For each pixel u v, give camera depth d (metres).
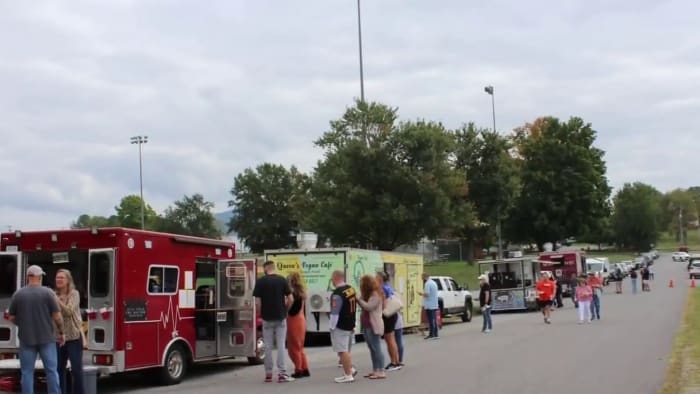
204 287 15.04
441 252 79.00
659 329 20.28
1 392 12.23
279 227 98.69
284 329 12.77
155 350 12.87
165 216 96.19
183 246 13.84
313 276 21.22
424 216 36.59
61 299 10.60
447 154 39.88
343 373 13.56
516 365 13.53
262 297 12.69
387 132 37.06
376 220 36.09
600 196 72.25
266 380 12.73
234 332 14.88
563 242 74.19
